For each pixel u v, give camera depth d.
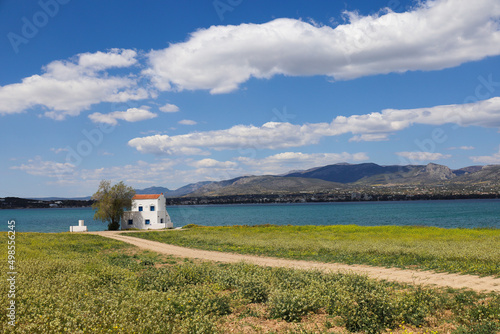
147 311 9.67
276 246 30.97
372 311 10.24
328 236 40.62
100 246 36.75
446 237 34.84
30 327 8.47
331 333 9.44
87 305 10.37
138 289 14.32
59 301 10.79
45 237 44.16
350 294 11.32
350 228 54.12
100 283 15.34
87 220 151.75
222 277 16.59
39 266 17.75
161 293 12.42
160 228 77.81
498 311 10.07
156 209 77.94
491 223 87.06
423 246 26.36
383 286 12.77
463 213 135.38
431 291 12.37
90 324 8.84
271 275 16.38
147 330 8.59
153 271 17.97
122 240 43.91
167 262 24.84
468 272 17.00
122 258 27.27
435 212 147.88
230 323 10.63
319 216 145.50
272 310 11.37
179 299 11.66
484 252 21.28
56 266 18.42
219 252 30.17
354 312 9.96
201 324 9.10
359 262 21.62
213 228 67.06
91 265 19.16
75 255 26.67
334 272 17.16
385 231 48.28
